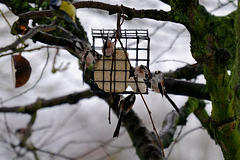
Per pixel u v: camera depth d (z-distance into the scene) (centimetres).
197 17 462
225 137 530
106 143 753
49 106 741
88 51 595
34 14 495
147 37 647
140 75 607
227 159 550
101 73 625
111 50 602
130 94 637
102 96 744
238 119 522
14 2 631
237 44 505
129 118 719
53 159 709
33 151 667
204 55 484
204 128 809
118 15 463
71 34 668
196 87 694
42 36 609
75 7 456
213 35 485
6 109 722
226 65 494
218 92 507
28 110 732
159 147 667
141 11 462
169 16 461
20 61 530
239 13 501
